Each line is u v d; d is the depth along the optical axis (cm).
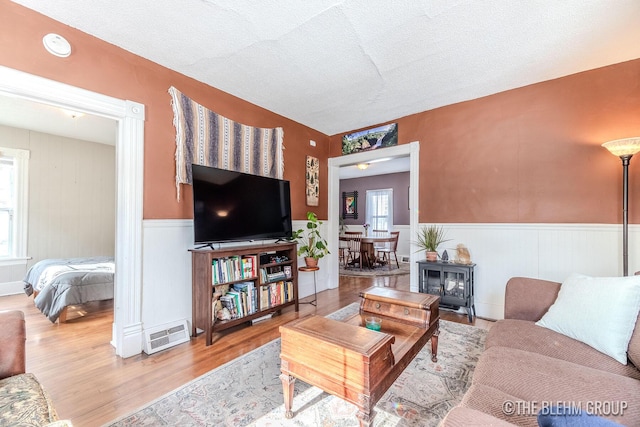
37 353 234
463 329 285
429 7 192
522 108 306
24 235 439
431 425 151
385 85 302
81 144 499
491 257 321
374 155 416
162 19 201
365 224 849
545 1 186
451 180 349
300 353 151
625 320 140
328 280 461
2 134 424
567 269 280
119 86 231
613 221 260
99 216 517
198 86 289
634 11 194
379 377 135
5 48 182
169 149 262
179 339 255
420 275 340
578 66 266
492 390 114
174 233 264
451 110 351
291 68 268
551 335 158
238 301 283
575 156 278
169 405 168
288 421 155
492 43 231
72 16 197
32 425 91
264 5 189
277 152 367
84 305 351
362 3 188
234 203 291
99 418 157
